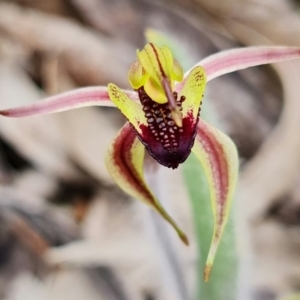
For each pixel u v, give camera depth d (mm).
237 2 376
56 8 341
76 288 240
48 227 252
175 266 213
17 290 239
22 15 329
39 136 268
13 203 255
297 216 263
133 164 186
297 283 250
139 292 241
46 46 315
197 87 178
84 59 312
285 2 395
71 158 267
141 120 178
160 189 200
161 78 176
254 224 259
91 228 254
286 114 278
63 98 183
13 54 310
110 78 311
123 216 255
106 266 244
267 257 253
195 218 205
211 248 179
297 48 183
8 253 246
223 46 359
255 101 322
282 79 291
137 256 245
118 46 331
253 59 184
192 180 204
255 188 264
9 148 276
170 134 176
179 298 214
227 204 182
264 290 246
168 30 354
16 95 281
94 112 271
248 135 309
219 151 183
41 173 270
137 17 352
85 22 344
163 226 209
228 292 207
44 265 244
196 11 372
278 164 268
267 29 374
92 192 268
